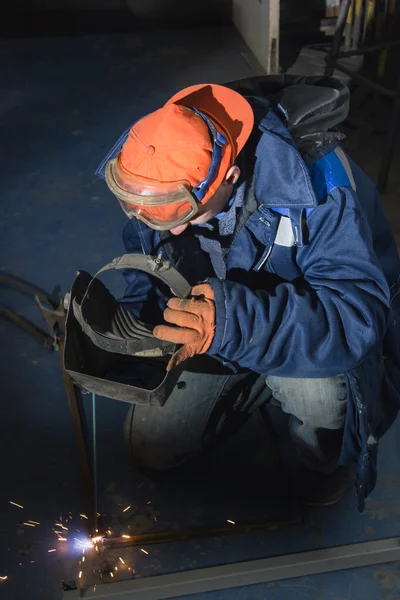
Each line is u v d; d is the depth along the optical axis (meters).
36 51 4.43
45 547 1.89
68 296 1.60
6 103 3.90
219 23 4.75
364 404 1.64
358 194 1.73
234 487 2.05
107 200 3.18
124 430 2.04
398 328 1.84
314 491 1.98
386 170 3.29
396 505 2.01
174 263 1.85
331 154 1.60
